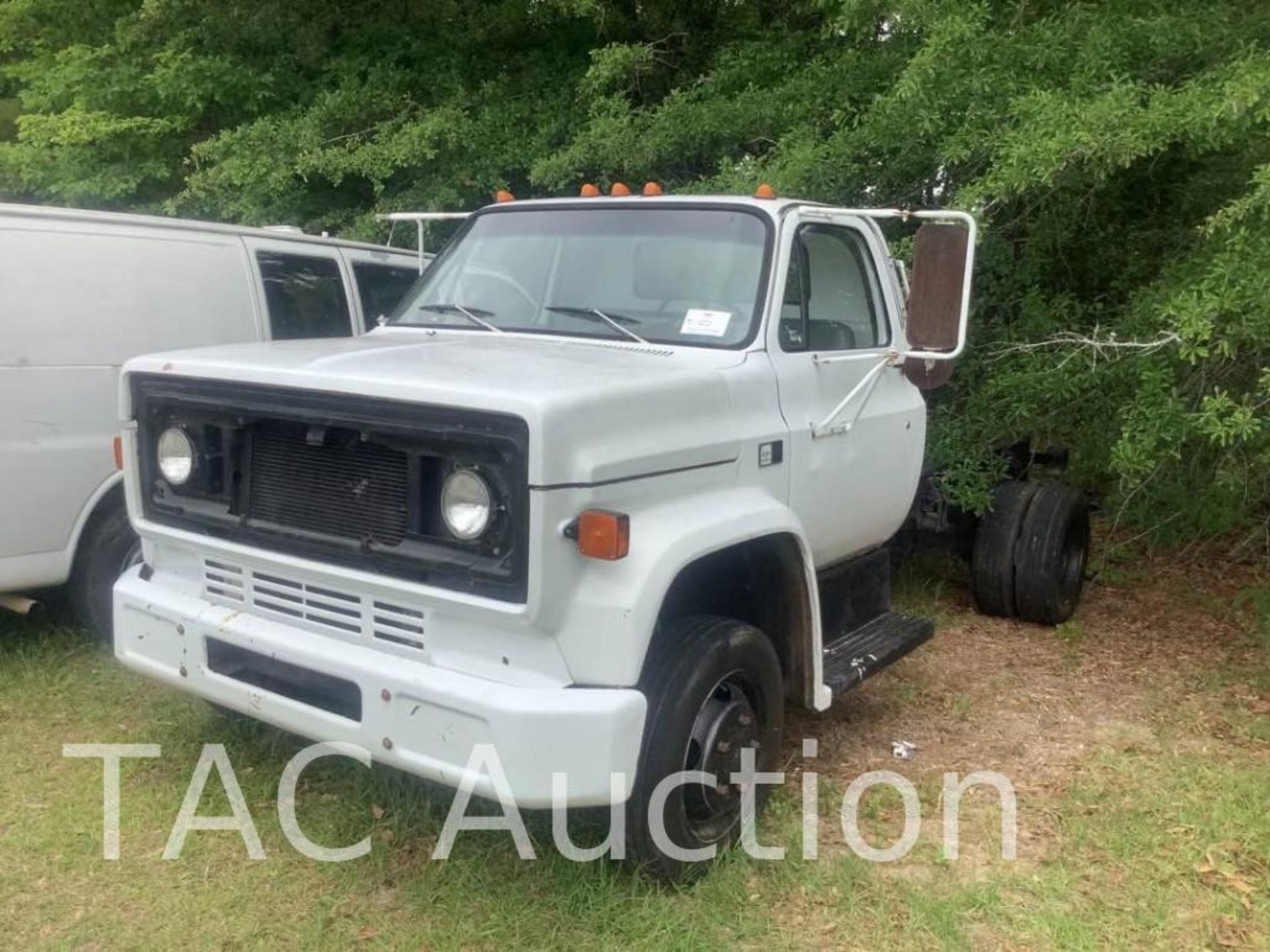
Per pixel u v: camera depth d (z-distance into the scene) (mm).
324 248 6637
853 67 8594
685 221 4566
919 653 6254
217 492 3980
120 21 11406
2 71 12672
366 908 3689
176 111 11344
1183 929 3746
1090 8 6977
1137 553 8266
